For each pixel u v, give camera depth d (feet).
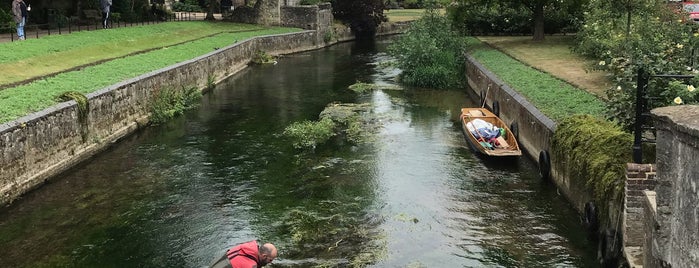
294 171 49.49
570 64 76.54
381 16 174.60
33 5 105.60
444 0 110.73
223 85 93.35
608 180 32.96
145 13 130.41
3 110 45.47
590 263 33.01
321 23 152.87
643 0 69.67
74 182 46.44
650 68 34.24
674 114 18.93
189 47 97.04
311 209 41.34
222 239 36.81
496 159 52.01
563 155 41.91
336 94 84.23
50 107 48.06
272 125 65.62
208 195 44.09
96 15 116.26
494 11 122.93
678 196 18.51
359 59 125.29
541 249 34.91
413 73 91.71
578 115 44.19
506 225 38.32
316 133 59.93
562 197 42.57
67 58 72.84
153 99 67.62
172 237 37.19
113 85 58.95
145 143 57.82
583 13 94.84
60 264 33.65
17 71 62.28
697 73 30.30
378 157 53.01
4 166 41.04
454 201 42.52
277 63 120.26
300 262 33.55
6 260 33.99
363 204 42.11
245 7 150.82
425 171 49.06
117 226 38.68
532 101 55.06
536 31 107.96
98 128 54.49
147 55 82.89
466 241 36.19
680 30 57.47
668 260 19.66
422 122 66.54
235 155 53.98
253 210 41.29
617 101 35.40
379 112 71.82
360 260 33.65
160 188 45.47
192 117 69.77
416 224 38.70
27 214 40.27
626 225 29.50
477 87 80.94
